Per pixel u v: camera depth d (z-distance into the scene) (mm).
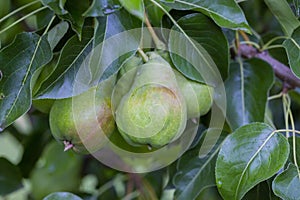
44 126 1139
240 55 911
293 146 792
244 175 768
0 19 819
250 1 1112
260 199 824
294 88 911
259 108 870
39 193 1103
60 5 708
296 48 804
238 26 770
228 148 776
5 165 1090
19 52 771
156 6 806
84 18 748
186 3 780
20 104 755
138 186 1109
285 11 826
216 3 778
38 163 1143
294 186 761
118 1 710
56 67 752
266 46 918
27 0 869
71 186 1113
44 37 778
